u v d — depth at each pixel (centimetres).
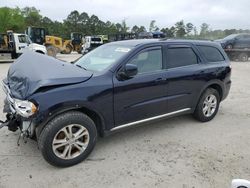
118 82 394
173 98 470
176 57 479
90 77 375
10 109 373
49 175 346
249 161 386
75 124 360
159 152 411
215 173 354
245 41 2092
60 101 340
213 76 529
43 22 8438
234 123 544
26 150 409
